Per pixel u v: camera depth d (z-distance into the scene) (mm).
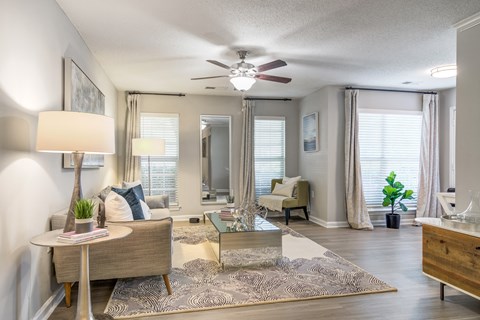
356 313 2373
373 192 5750
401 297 2652
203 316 2324
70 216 2043
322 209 5652
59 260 2387
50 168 2439
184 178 6176
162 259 2582
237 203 6363
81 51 3305
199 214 6234
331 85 5449
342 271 3213
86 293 2006
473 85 2848
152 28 3096
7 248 1800
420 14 2812
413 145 5844
